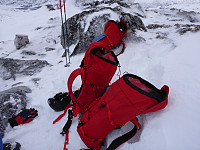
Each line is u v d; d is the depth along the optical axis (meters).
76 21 3.73
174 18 5.45
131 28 3.54
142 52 2.89
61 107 2.07
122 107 1.24
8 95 2.31
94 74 1.64
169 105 1.40
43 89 2.57
